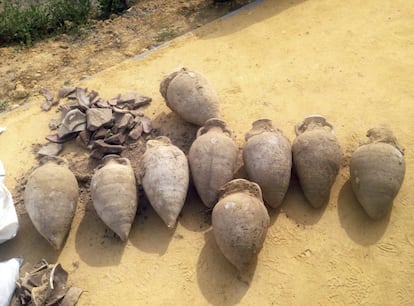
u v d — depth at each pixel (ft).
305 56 7.12
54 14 8.84
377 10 7.80
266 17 8.00
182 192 5.13
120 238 5.16
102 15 9.04
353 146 5.77
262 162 5.08
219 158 5.19
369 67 6.78
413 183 5.31
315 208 5.20
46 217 5.03
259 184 5.10
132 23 8.43
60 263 5.04
